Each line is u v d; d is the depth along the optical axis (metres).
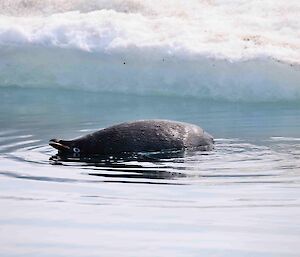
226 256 15.74
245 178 24.22
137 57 46.34
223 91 44.28
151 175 24.70
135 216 19.25
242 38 47.09
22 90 48.72
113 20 49.62
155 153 28.78
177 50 45.41
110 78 47.31
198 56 44.81
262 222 18.61
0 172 25.12
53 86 49.16
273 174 24.80
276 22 50.16
